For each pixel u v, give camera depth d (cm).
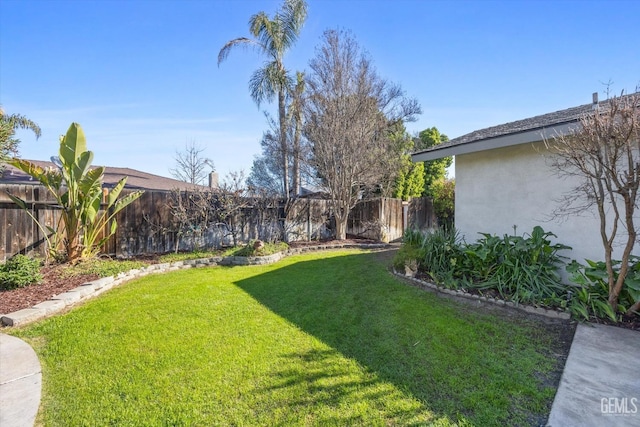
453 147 629
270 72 1421
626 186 368
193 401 258
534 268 487
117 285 615
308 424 231
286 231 1127
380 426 228
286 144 1326
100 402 258
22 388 277
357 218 1335
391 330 387
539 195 562
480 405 250
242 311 457
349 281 616
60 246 699
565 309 425
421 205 1381
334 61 1141
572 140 413
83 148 633
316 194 1650
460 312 444
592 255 505
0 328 405
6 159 580
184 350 341
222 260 838
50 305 460
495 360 318
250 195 1038
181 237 908
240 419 237
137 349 344
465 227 679
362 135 1118
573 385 270
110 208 800
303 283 609
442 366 306
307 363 313
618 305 407
